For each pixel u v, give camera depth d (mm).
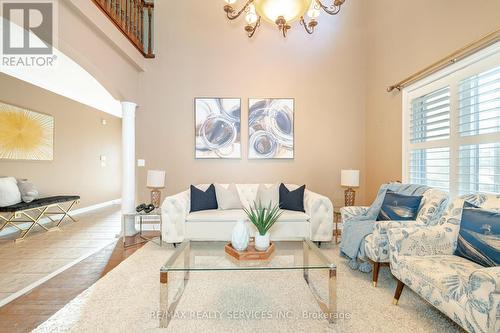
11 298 2045
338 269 2600
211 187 3711
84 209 5953
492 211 1678
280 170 4301
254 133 4246
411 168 3244
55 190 5129
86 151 6035
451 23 2568
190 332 1641
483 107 2289
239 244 2004
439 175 2799
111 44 3299
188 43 4262
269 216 2146
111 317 1793
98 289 2189
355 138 4348
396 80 3502
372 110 4125
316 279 2396
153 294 2113
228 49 4277
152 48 4301
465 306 1330
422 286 1632
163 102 4242
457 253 1838
